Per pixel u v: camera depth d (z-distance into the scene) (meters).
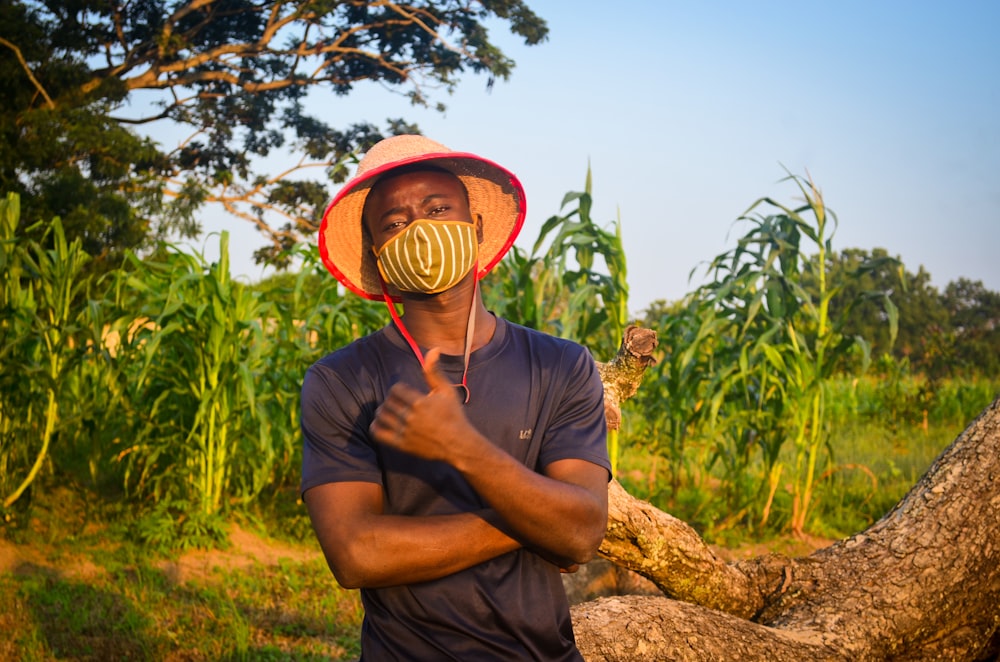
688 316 8.92
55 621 5.45
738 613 3.28
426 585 1.75
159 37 30.70
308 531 7.78
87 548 6.82
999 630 3.41
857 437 14.80
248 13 33.66
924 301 71.12
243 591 6.33
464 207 1.91
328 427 1.83
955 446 3.49
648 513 3.08
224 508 7.80
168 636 5.36
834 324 8.23
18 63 23.88
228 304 7.41
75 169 22.59
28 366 7.05
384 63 35.50
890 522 3.40
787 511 9.04
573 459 1.80
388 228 1.86
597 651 2.58
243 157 34.47
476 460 1.53
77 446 8.84
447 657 1.73
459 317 1.89
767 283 8.07
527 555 1.80
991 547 3.24
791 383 8.23
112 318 7.61
